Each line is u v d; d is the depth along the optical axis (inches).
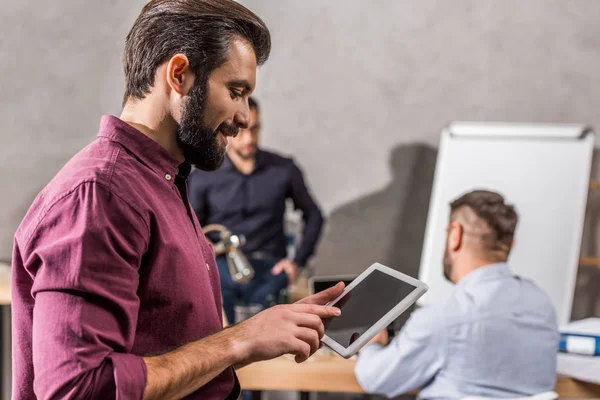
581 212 130.4
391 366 85.7
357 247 147.9
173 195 44.8
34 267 40.1
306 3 145.6
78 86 149.2
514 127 135.9
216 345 41.7
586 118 141.6
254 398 104.0
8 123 149.8
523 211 132.3
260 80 147.9
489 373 83.0
